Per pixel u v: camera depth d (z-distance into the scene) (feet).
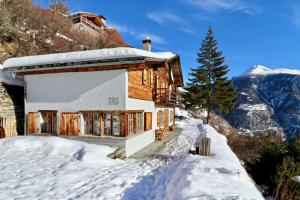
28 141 36.17
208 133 61.00
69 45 95.91
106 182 23.89
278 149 40.06
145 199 20.40
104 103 37.04
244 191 18.13
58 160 30.32
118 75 36.45
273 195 31.24
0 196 19.74
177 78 85.46
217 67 118.01
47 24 88.84
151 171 28.35
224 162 27.43
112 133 37.37
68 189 21.85
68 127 38.93
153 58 37.32
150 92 51.06
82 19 120.78
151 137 51.11
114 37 139.85
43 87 41.09
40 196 20.12
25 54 73.67
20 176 24.63
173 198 17.56
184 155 34.37
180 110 133.90
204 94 112.06
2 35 69.00
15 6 79.10
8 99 44.01
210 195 16.19
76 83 38.83
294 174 30.42
